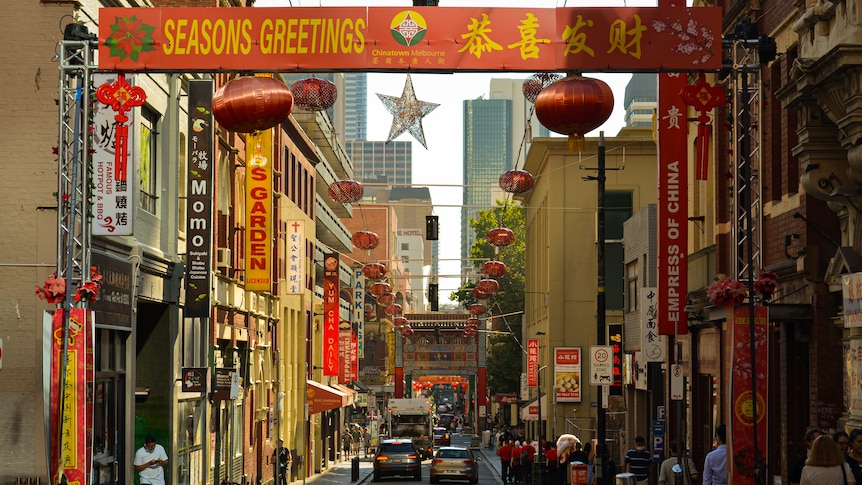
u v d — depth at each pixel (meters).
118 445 32.44
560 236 79.44
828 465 17.11
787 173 29.50
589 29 22.91
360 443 116.94
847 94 21.00
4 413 27.56
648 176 78.75
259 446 55.69
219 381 41.34
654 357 44.53
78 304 23.53
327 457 87.31
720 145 37.53
